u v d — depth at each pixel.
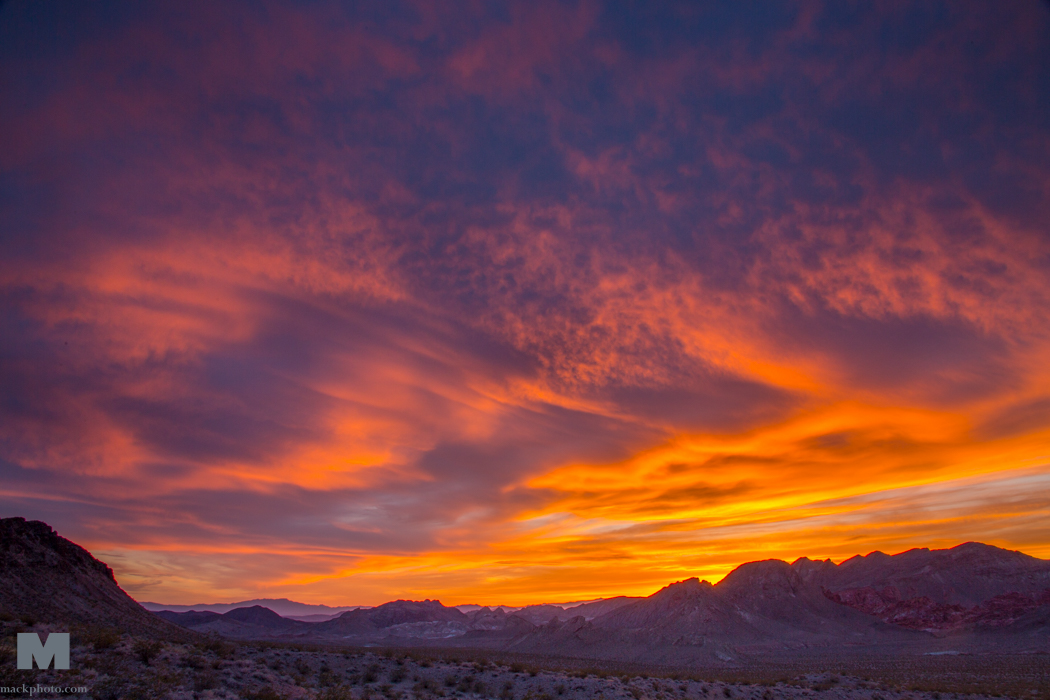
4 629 21.97
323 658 37.69
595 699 33.84
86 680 18.50
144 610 50.88
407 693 30.02
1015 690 55.62
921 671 79.38
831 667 93.56
